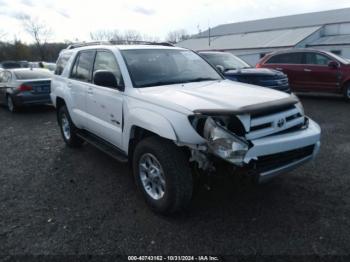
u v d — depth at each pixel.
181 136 2.79
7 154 5.44
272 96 3.20
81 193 3.80
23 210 3.42
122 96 3.62
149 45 4.45
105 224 3.10
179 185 2.94
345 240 2.74
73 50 5.40
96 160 4.99
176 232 2.93
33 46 48.84
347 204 3.33
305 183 3.85
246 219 3.11
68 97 5.07
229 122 2.75
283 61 10.86
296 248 2.65
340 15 31.84
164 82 3.79
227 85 3.80
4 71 10.41
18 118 8.91
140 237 2.87
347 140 5.55
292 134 3.00
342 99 10.42
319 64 10.20
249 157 2.68
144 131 3.42
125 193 3.78
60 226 3.08
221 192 3.66
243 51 30.50
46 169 4.64
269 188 3.74
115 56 3.94
